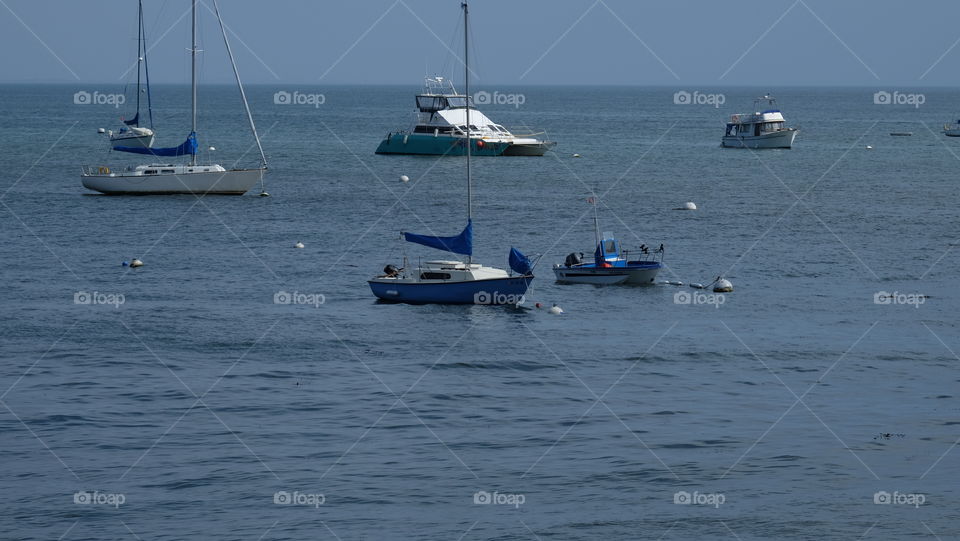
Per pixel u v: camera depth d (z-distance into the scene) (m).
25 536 28.47
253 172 94.25
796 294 55.88
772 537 28.64
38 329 47.78
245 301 53.66
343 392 39.78
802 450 34.25
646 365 43.25
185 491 31.20
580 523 29.38
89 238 71.56
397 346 45.75
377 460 33.50
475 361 43.62
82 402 38.41
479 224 79.19
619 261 58.81
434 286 52.94
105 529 28.89
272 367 42.69
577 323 49.69
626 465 33.12
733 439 35.19
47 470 32.53
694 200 94.62
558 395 39.66
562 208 88.56
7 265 62.16
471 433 35.81
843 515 29.81
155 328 48.22
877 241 72.25
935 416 37.25
